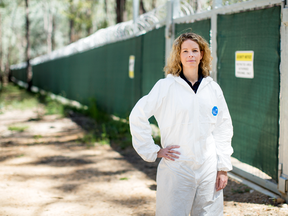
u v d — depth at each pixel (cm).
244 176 418
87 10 2661
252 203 345
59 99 1711
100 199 381
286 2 328
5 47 4816
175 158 206
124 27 858
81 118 1059
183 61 211
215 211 217
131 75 814
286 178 335
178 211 207
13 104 1502
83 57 1314
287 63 325
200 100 206
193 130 203
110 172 495
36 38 5222
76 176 475
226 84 441
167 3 586
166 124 208
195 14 504
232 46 423
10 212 334
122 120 878
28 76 2552
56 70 1873
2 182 435
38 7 4091
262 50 368
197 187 211
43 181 449
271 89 356
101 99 1091
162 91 208
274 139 355
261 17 368
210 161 210
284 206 330
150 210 345
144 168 512
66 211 343
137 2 816
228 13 429
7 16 3984
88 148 654
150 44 698
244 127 410
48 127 912
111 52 977
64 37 5200
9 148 660
